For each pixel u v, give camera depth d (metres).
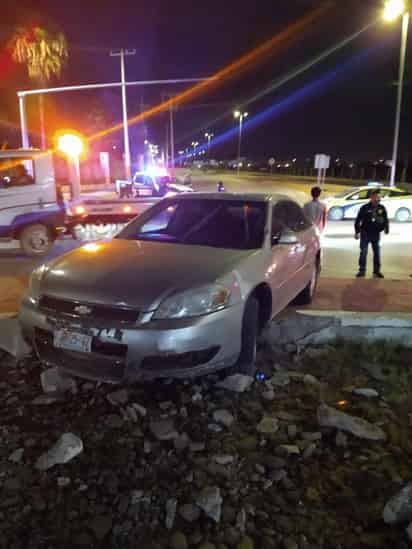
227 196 5.05
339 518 2.47
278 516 2.48
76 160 10.59
